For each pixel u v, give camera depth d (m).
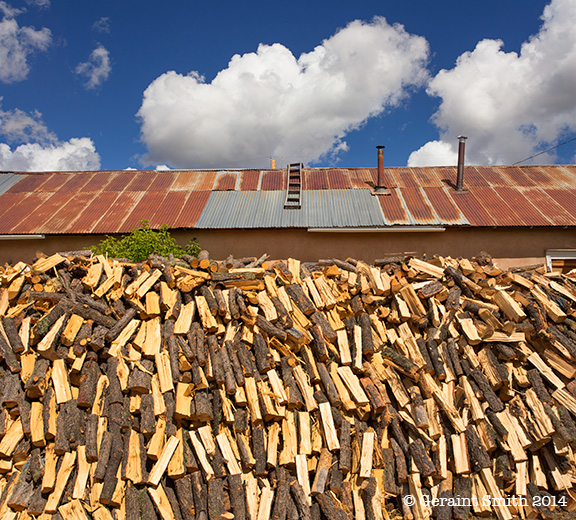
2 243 11.55
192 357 4.55
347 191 12.91
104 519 3.86
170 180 14.02
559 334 5.12
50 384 4.40
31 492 4.03
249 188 13.26
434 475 4.39
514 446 4.50
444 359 5.05
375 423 4.70
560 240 11.08
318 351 4.88
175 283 5.18
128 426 4.33
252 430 4.42
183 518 4.03
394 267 5.95
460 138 12.62
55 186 13.70
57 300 4.84
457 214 11.28
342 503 4.15
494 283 5.62
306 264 6.13
